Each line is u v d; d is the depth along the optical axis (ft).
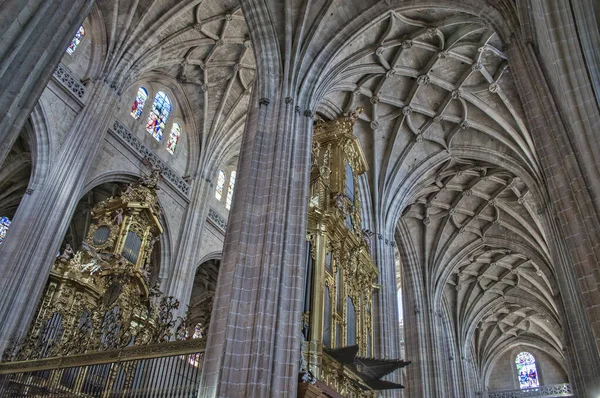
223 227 98.17
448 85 82.84
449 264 114.32
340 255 60.44
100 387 47.47
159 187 79.30
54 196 63.00
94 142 69.87
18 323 54.65
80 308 62.54
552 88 43.96
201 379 42.19
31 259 58.18
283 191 52.60
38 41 28.96
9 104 26.99
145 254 72.95
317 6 67.26
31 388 49.47
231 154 100.32
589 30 37.06
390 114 87.30
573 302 70.69
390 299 77.36
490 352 148.56
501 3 54.08
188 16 81.92
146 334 59.47
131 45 78.43
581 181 37.37
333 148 71.31
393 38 75.82
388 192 88.79
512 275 126.11
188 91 94.02
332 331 53.06
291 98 60.85
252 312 44.73
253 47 64.90
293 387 41.88
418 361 99.04
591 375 67.05
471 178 102.12
